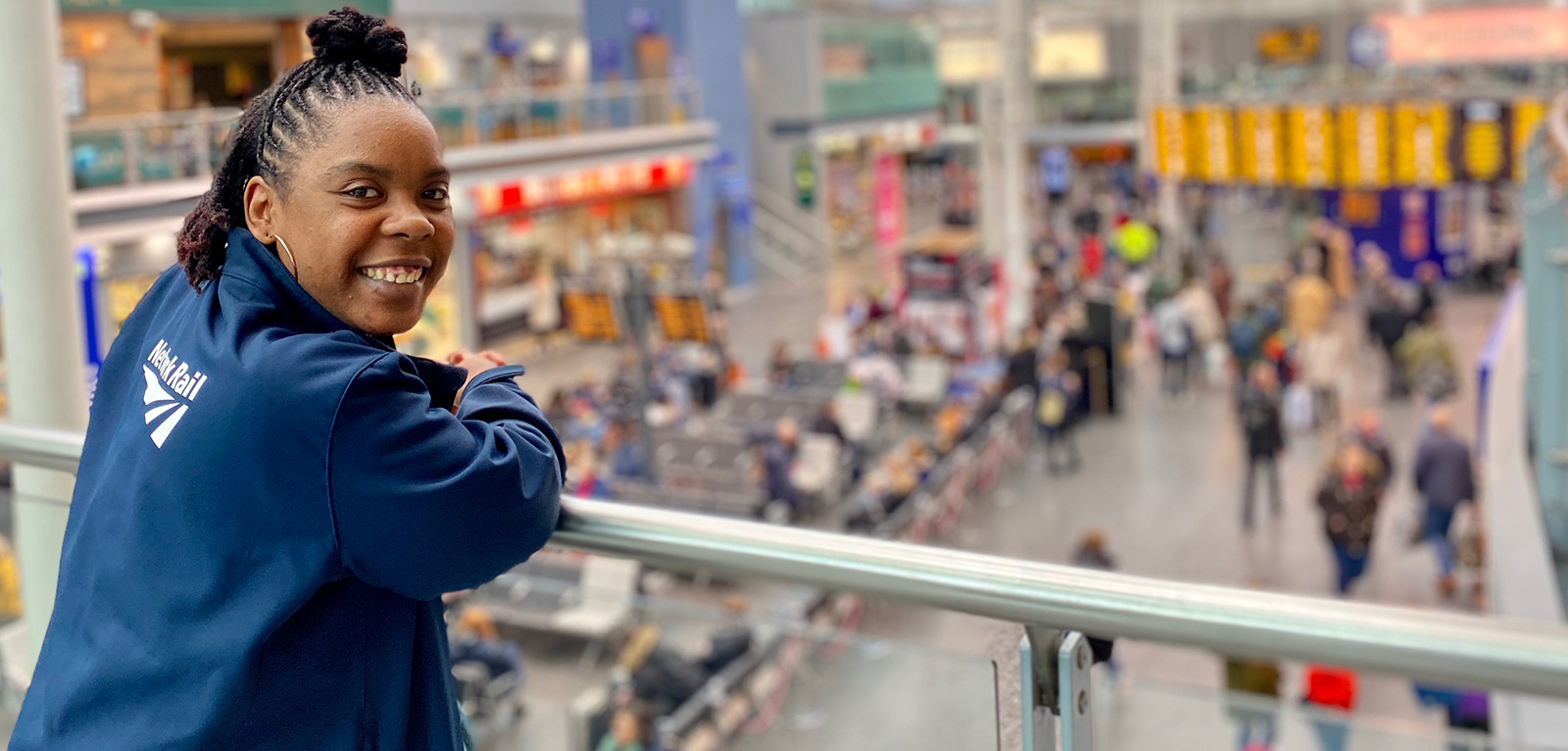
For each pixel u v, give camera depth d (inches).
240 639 53.6
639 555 66.4
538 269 1137.4
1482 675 48.2
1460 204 1300.4
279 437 53.9
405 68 62.1
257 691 54.3
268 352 55.4
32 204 144.6
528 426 61.0
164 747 54.1
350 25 59.3
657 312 729.0
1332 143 929.5
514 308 1093.1
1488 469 439.5
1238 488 754.2
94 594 57.4
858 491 759.1
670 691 319.9
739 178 1433.3
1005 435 799.1
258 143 59.4
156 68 614.9
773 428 738.8
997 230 1087.0
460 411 62.4
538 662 342.6
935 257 954.1
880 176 1834.4
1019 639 61.6
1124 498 749.3
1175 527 700.7
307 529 54.1
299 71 59.9
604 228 1214.9
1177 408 933.2
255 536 54.2
